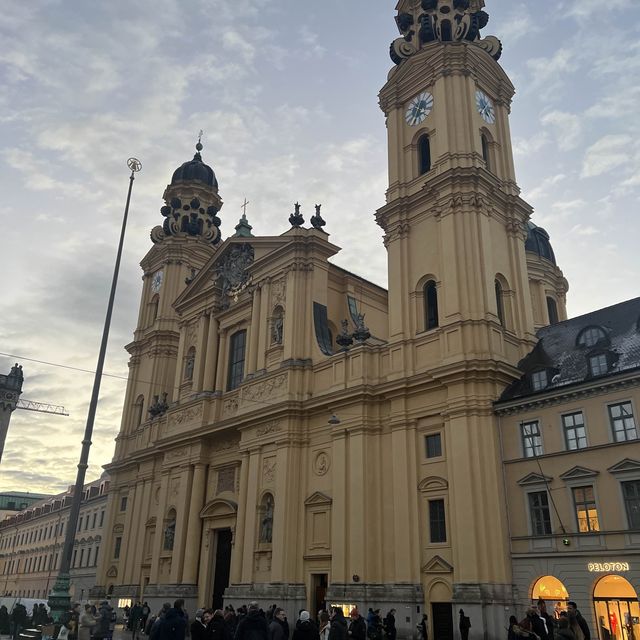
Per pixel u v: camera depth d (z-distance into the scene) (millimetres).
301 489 34656
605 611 23281
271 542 34719
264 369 39094
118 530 51031
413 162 36906
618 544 23312
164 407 49438
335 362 35281
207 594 38844
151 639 14008
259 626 13789
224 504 39156
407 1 41438
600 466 24578
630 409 24484
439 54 36812
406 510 29547
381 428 32406
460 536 26859
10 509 124875
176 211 58125
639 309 28312
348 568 30578
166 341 54094
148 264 58969
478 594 25438
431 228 34031
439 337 31172
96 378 23969
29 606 35906
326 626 18766
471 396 28578
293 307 38594
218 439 42188
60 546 77938
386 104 39438
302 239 39812
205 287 47969
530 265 53438
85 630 21422
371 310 43625
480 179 33000
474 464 27625
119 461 52719
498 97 38531
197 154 61844
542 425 26828
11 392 69875
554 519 25375
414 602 27812
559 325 32000
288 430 35594
